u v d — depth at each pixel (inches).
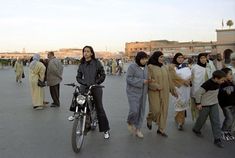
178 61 336.5
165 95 300.7
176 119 330.6
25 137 300.8
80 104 262.7
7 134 312.2
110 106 489.7
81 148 265.4
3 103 523.2
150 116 309.0
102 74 290.2
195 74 324.5
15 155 247.6
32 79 461.7
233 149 262.5
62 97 604.4
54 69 476.7
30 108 471.5
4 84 925.2
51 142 283.9
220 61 446.6
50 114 419.8
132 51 5024.6
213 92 276.5
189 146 270.5
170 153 252.1
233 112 298.4
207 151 257.0
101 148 265.7
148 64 302.0
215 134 273.7
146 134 311.0
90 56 288.5
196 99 283.0
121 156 245.1
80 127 262.5
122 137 300.5
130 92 297.4
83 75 289.9
